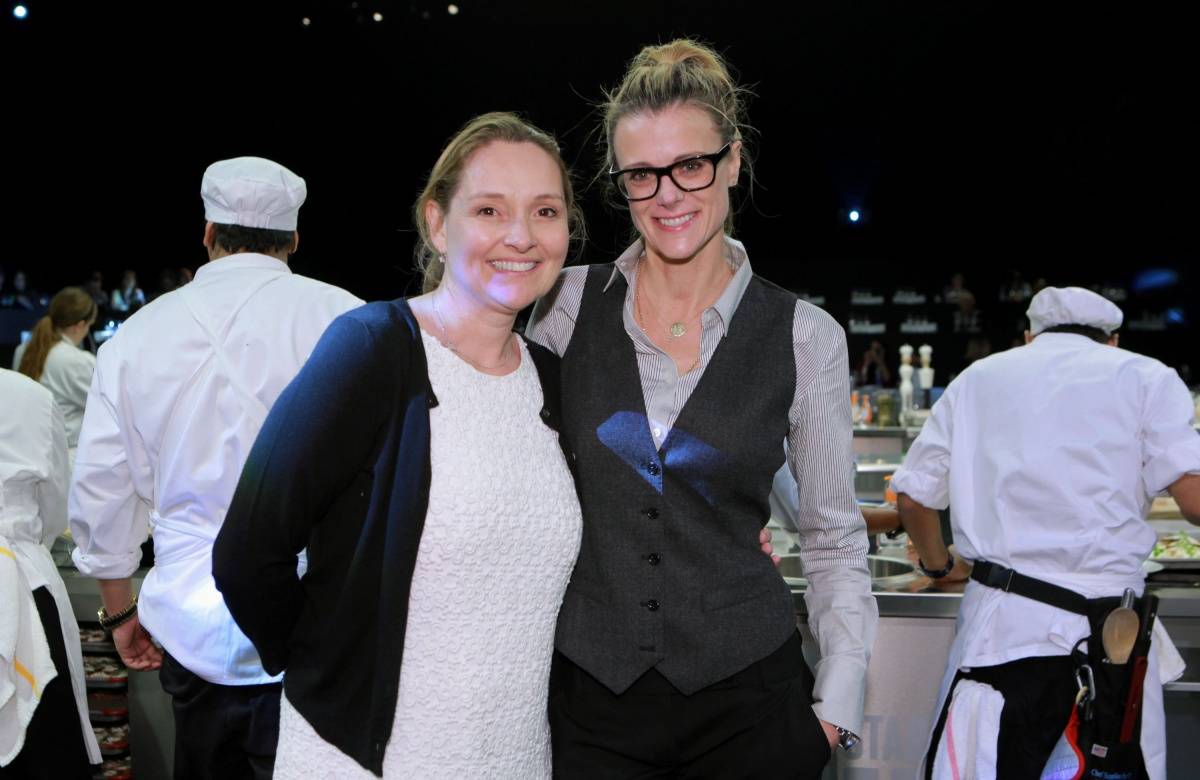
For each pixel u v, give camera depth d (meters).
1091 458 2.05
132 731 2.76
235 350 1.95
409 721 1.34
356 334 1.33
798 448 1.62
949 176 10.31
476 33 9.36
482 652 1.36
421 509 1.31
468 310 1.41
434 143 9.88
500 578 1.36
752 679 1.50
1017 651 2.02
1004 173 10.16
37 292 10.35
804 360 1.56
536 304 1.65
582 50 9.36
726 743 1.50
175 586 1.94
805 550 1.69
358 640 1.32
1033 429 2.10
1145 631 1.97
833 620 1.63
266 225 2.09
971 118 9.91
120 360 1.96
